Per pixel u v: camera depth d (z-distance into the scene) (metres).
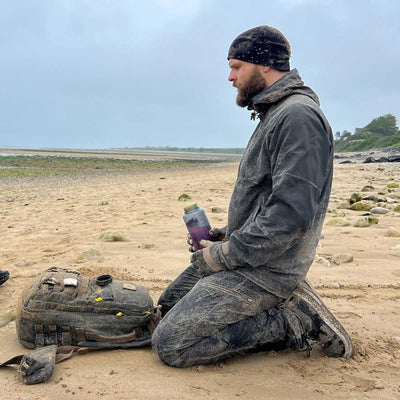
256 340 2.96
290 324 2.98
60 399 2.55
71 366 2.95
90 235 7.04
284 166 2.68
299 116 2.69
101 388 2.66
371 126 104.25
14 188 16.27
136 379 2.76
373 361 3.01
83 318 3.15
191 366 2.93
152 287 4.57
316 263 5.16
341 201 9.96
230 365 2.97
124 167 33.22
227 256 2.86
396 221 7.25
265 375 2.82
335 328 3.00
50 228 7.76
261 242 2.71
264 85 2.92
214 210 8.76
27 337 3.19
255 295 2.90
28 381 2.72
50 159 45.12
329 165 2.83
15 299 4.27
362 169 22.50
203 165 38.16
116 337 3.19
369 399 2.55
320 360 3.02
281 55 2.88
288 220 2.63
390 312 3.84
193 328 2.86
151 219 8.34
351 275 4.74
